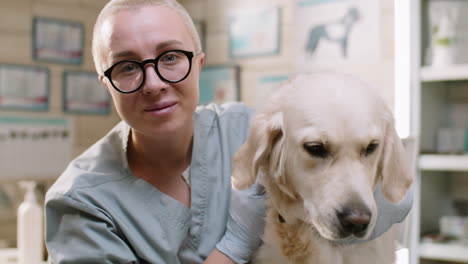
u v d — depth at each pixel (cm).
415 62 213
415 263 205
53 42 295
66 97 299
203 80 307
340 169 90
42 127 292
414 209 207
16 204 280
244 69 290
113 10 106
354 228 87
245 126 129
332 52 253
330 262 105
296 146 95
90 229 107
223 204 119
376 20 236
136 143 117
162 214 114
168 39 104
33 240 206
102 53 107
